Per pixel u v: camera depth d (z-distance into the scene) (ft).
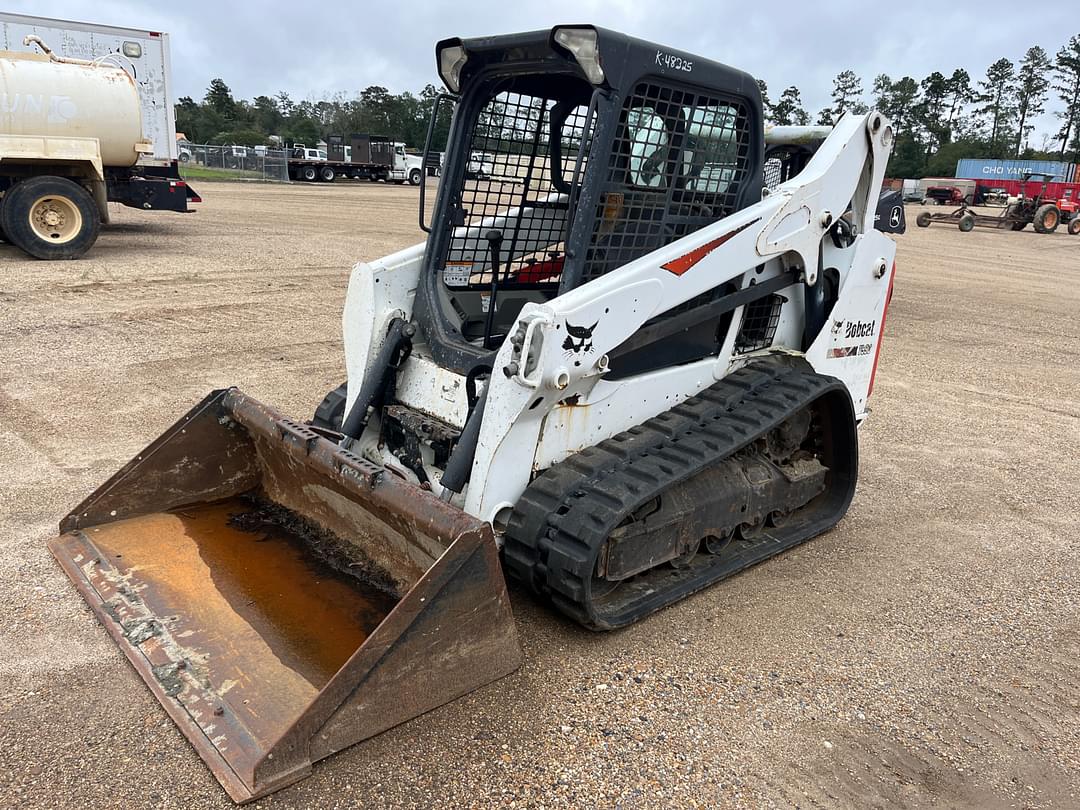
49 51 38.60
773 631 11.44
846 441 14.66
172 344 24.18
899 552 14.24
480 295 13.14
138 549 11.43
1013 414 23.04
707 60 11.12
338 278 36.55
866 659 10.90
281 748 7.84
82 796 7.80
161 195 43.34
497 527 10.58
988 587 13.14
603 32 9.82
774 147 15.66
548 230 13.70
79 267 35.09
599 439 11.54
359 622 9.95
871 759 9.00
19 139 35.65
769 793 8.38
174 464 12.27
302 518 12.24
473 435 10.41
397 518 9.78
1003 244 72.64
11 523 12.94
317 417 13.73
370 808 7.82
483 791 8.12
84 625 10.40
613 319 10.51
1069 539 15.12
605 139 10.26
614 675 10.14
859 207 14.52
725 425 11.93
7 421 17.46
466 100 11.96
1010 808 8.41
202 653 9.42
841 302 14.57
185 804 7.77
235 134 236.22
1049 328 35.58
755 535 13.85
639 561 11.18
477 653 9.29
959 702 10.13
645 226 11.35
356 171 131.54
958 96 290.76
